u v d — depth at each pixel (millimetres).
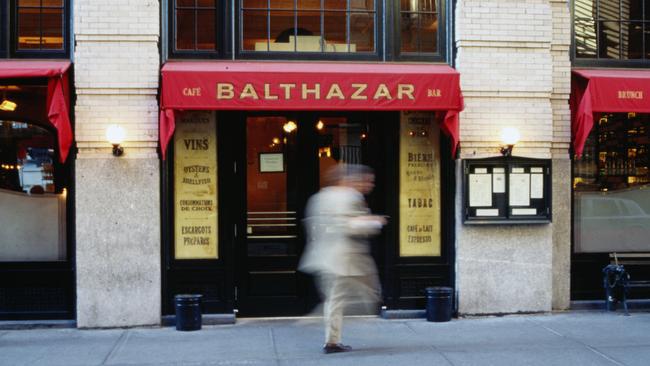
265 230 8984
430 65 8875
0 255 8625
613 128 9523
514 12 8898
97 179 8352
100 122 8328
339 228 7242
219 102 7863
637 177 9539
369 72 8078
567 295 9242
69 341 7793
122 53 8336
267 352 7273
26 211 8656
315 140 9039
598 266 9453
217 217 8719
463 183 8820
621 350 7309
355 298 9102
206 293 8711
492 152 8883
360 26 9031
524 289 9000
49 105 7914
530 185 8961
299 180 9000
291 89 7953
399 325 8562
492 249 8930
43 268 8547
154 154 8422
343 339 7840
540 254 9023
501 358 7008
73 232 8547
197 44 8758
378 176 9109
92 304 8359
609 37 9500
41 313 8531
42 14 8562
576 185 9477
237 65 8414
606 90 8477
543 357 7043
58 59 8500
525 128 8930
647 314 9133
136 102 8375
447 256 9062
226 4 8734
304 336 8000
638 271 9516
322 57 8898
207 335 8062
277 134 8992
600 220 9516
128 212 8398
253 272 8961
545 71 8953
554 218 9180
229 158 8719
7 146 8633
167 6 8609
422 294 9039
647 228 9516
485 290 8922
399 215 9016
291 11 8953
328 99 7996
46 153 8656
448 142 8992
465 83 8797
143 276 8422
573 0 9391
